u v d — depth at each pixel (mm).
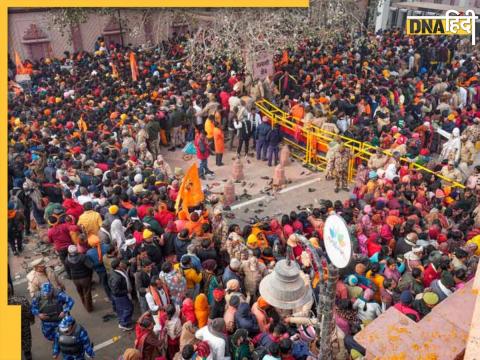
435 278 8984
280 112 19797
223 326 7500
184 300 8648
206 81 21719
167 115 18656
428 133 17328
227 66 23406
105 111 18312
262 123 17391
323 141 17328
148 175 13328
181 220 11078
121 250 10133
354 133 16984
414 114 18922
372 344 6523
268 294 5996
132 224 10820
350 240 5004
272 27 19422
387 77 22859
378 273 9094
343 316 8055
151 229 10750
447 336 6551
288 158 17656
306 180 16734
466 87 21016
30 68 25125
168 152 18938
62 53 29344
